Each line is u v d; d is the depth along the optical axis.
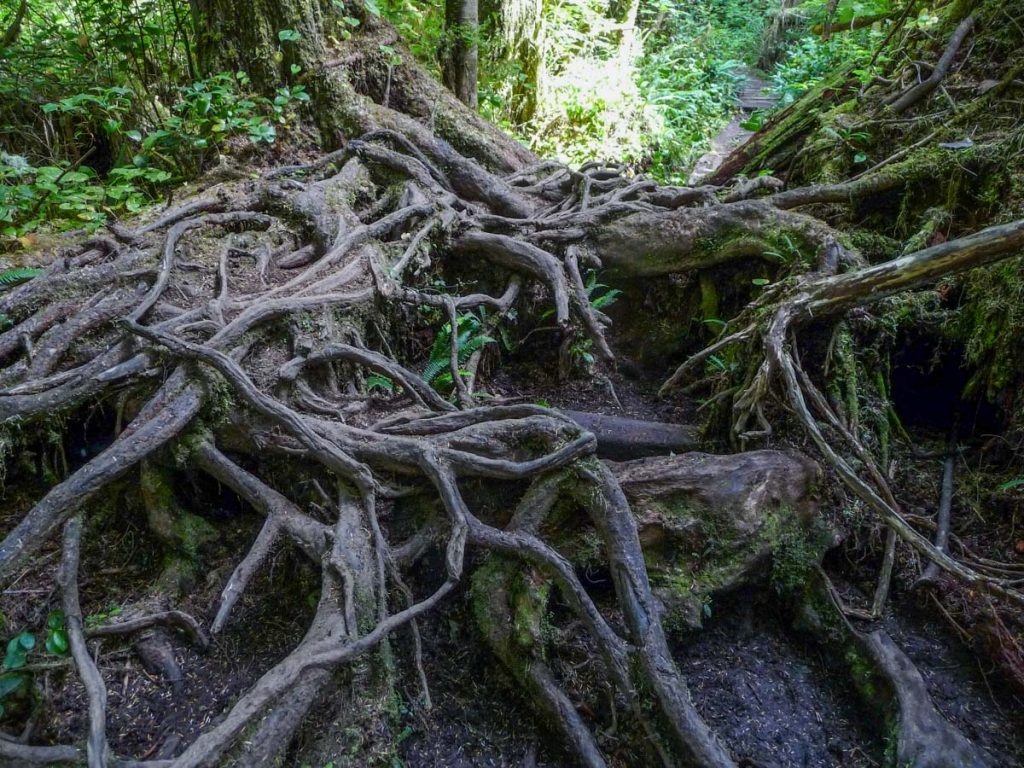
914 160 4.62
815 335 3.78
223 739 2.18
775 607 3.28
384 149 5.07
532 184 5.54
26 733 2.44
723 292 4.63
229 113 5.38
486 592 2.94
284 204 4.52
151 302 3.43
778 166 6.25
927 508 3.56
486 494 3.17
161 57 6.26
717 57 14.85
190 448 3.04
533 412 3.22
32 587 2.95
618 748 2.71
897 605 3.25
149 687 2.67
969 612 3.12
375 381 3.70
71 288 3.61
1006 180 4.25
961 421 3.98
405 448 3.03
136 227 4.39
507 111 8.65
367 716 2.49
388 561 2.83
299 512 2.95
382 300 3.89
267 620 2.88
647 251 4.67
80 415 3.34
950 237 4.34
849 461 3.50
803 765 2.77
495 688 2.89
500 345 4.58
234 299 3.61
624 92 9.78
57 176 4.93
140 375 3.18
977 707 2.89
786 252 4.22
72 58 6.11
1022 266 3.68
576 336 4.53
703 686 3.00
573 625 3.00
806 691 3.03
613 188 5.41
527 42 8.66
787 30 16.31
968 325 3.86
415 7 8.08
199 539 3.10
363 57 5.86
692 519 3.16
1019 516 3.44
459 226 4.70
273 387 3.26
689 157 10.29
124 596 3.01
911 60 5.62
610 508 2.97
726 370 3.93
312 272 3.94
